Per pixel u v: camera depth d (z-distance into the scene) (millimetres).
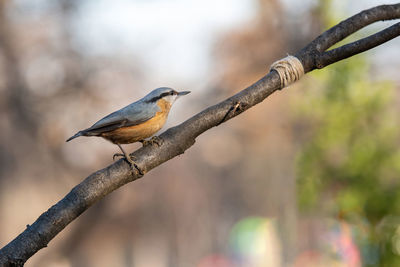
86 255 22531
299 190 9383
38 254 15922
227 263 37469
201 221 55594
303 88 9602
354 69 9133
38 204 18719
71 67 17688
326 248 9359
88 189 3777
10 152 17484
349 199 8688
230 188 57156
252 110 24547
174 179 44062
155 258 50719
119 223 18406
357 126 9109
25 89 17453
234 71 23031
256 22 20922
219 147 49062
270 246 29453
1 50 17312
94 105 17672
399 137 8906
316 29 16156
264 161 45812
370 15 4605
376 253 8523
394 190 8492
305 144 9711
